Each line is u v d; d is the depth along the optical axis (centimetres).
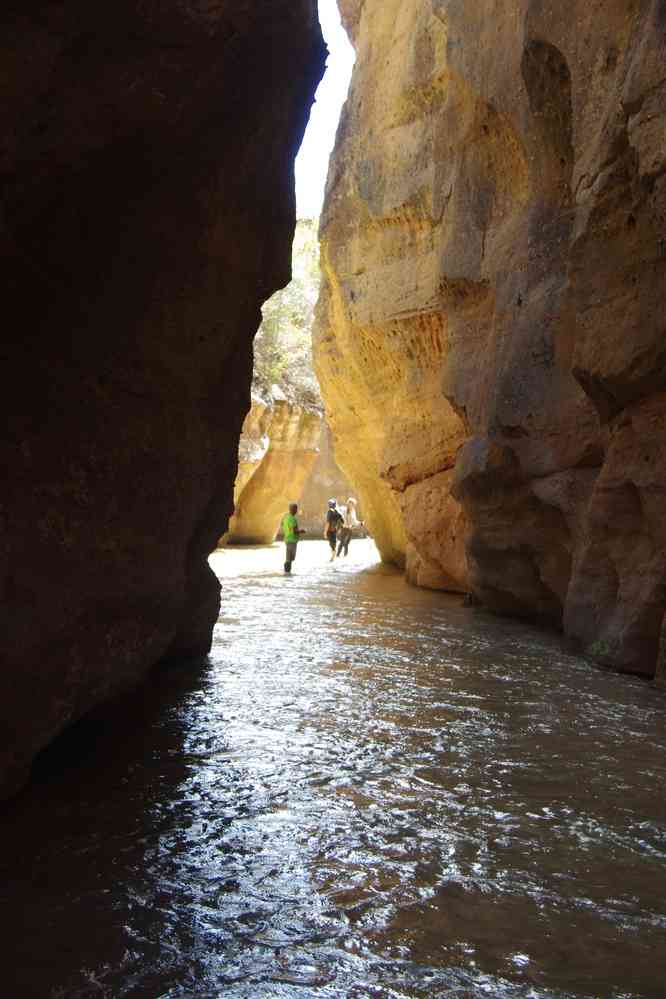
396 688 783
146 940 343
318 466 4238
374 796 507
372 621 1216
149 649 628
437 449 1633
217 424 761
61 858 416
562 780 538
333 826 462
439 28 1532
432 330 1595
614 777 544
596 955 337
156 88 452
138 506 588
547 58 976
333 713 694
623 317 812
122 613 572
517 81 1122
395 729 647
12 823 459
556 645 1012
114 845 433
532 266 1101
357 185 1741
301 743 611
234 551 2925
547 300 1060
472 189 1320
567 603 963
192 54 454
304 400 3291
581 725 660
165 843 436
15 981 313
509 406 1108
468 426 1348
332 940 346
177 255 582
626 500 855
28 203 431
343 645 1011
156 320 594
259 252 696
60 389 508
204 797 502
